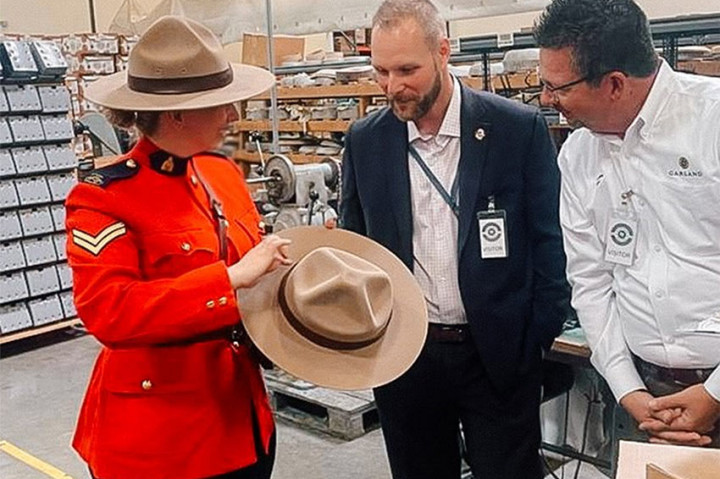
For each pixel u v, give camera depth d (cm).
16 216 536
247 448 165
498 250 198
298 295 167
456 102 198
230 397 162
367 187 208
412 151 203
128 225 150
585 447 293
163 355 155
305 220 344
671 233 156
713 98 150
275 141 427
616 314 174
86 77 705
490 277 199
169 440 155
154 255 151
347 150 217
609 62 148
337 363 166
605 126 159
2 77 512
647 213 159
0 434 412
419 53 183
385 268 191
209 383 158
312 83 569
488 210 198
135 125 155
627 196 162
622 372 170
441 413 215
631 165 160
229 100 150
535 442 214
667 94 153
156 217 152
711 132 148
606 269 174
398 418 216
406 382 210
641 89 153
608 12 147
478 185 197
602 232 170
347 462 362
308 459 367
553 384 283
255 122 593
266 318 166
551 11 153
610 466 279
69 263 147
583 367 265
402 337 177
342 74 550
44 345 570
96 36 715
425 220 202
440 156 201
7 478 363
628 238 164
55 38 682
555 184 201
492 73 362
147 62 150
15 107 522
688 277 154
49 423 426
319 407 411
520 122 199
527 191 201
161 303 142
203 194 166
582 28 148
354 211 218
